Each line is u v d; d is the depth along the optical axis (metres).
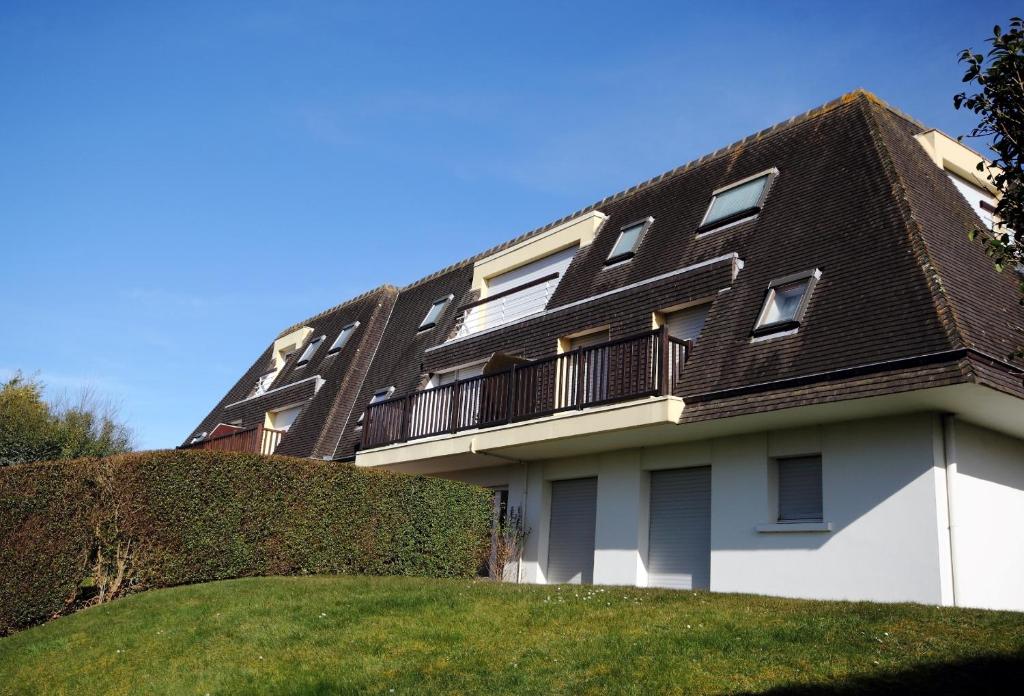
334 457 22.03
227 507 13.41
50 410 33.78
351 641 9.77
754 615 9.52
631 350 14.30
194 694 8.87
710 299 14.56
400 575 14.84
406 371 22.62
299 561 13.88
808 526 12.10
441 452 17.62
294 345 31.14
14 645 11.15
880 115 15.63
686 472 14.61
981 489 11.68
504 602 10.85
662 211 18.34
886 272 11.98
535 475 17.55
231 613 10.99
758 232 15.05
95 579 12.77
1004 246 7.11
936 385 10.06
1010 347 11.11
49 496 12.88
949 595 10.66
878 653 7.86
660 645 8.65
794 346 12.16
